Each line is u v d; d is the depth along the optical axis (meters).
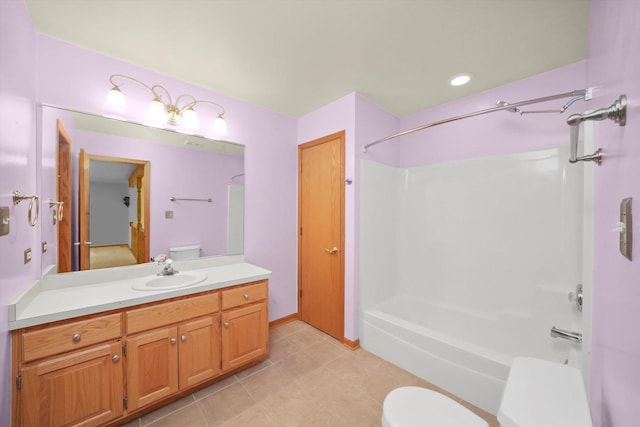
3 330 1.06
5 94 1.09
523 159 2.02
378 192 2.51
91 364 1.30
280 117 2.76
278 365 2.04
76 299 1.39
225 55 1.79
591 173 1.07
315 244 2.70
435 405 1.06
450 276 2.41
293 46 1.69
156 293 1.50
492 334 2.14
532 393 0.80
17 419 1.12
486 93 2.26
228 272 2.07
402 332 1.99
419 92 2.31
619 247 0.63
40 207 1.50
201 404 1.62
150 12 1.39
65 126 1.61
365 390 1.75
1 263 1.05
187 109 2.05
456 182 2.39
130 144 1.88
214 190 2.31
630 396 0.56
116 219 1.83
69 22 1.46
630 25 0.55
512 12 1.38
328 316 2.56
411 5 1.35
